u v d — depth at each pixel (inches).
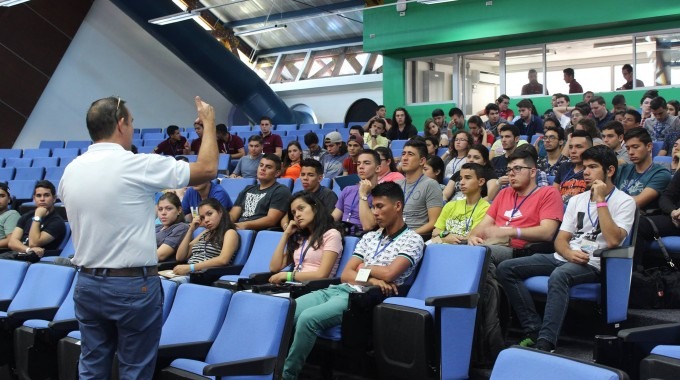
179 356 106.3
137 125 498.3
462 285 122.3
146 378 96.4
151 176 95.7
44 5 464.1
